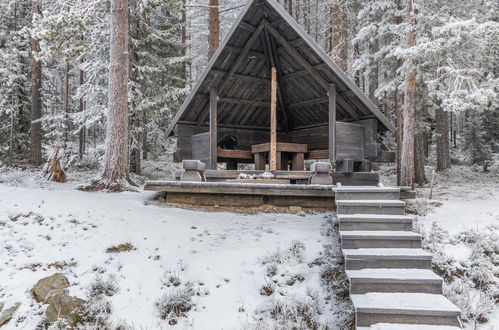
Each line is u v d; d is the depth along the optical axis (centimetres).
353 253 480
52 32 1051
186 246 611
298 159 1059
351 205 574
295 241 601
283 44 912
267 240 620
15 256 558
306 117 1207
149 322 462
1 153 2019
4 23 2019
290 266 551
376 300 416
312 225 683
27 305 467
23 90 2073
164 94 1684
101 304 470
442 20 1132
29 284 498
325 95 1059
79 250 584
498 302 524
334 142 936
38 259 553
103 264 555
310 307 470
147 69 1579
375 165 1502
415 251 490
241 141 1205
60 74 2872
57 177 1346
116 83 1068
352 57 2092
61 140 2103
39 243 596
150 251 596
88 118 1669
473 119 2519
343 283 512
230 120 1175
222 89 1024
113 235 636
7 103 2017
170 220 713
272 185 752
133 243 617
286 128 1273
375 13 1689
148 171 1972
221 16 2730
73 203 764
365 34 1572
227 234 652
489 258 608
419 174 1578
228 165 1246
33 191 880
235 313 475
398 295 430
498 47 1108
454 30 997
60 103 2502
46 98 2227
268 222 707
